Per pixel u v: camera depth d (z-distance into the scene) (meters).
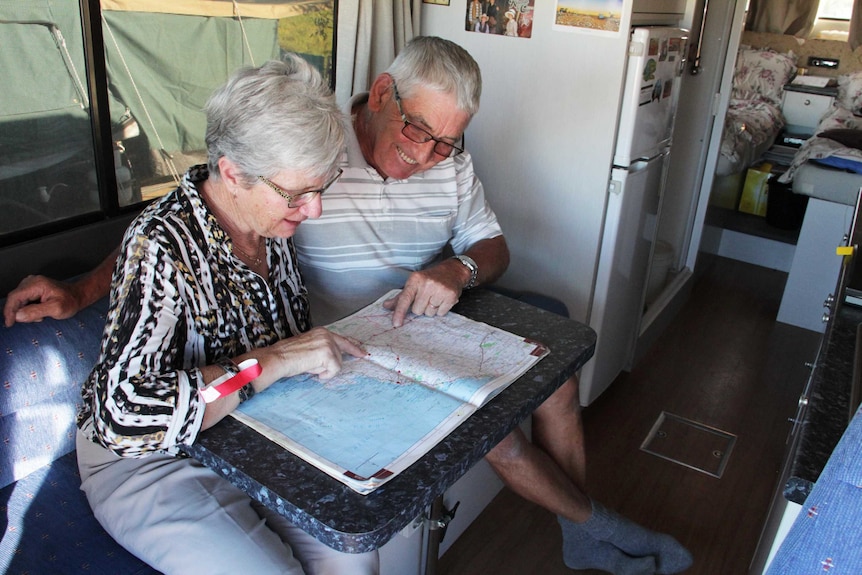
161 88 1.79
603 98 2.20
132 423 1.02
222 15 1.89
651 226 2.65
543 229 2.45
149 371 1.08
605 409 2.67
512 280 2.57
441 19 2.44
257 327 1.31
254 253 1.36
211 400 1.04
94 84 1.63
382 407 1.11
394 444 1.02
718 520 2.14
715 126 3.44
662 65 2.31
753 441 2.54
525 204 2.46
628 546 1.84
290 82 1.11
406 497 0.93
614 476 2.31
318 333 1.21
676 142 3.30
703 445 2.50
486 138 2.46
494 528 2.04
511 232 2.52
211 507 1.25
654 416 2.65
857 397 1.12
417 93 1.48
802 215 4.14
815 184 3.21
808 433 1.07
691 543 2.04
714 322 3.44
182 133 1.88
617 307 2.56
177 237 1.16
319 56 2.24
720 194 3.90
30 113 1.56
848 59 5.08
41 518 1.34
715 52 3.27
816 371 1.25
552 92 2.29
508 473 1.62
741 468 2.39
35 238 1.62
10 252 1.55
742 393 2.83
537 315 1.50
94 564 1.25
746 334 3.33
